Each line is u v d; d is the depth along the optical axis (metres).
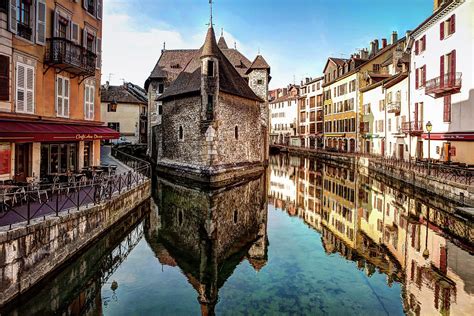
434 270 9.59
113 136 16.70
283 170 34.34
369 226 14.62
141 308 7.73
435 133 23.44
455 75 20.69
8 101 11.36
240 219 15.91
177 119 27.77
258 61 35.00
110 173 16.44
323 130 53.84
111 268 10.18
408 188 20.80
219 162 24.62
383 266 10.27
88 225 10.04
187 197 19.62
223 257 11.14
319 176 29.78
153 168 32.69
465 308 7.37
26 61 12.21
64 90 14.73
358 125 41.47
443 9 21.88
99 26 17.78
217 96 24.22
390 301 7.90
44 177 13.47
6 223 7.59
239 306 7.80
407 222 14.59
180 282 9.20
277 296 8.32
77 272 9.38
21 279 7.08
